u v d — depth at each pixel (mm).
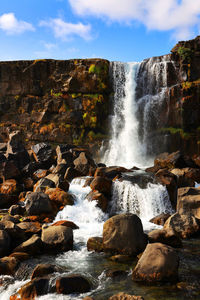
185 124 26016
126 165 26094
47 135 27984
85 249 8727
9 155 17422
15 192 14609
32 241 8492
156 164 19234
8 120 29062
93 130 28156
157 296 5746
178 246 8641
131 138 27859
